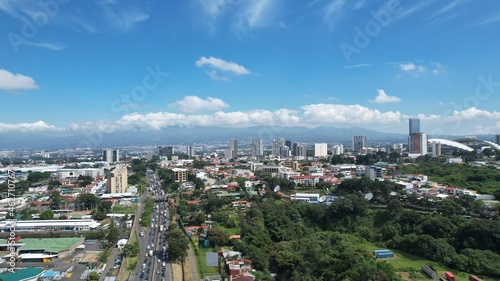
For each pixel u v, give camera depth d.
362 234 181.62
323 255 141.75
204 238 171.00
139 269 144.00
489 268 131.88
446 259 141.88
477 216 184.75
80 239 185.38
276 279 139.75
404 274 133.62
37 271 144.38
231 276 125.12
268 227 186.50
